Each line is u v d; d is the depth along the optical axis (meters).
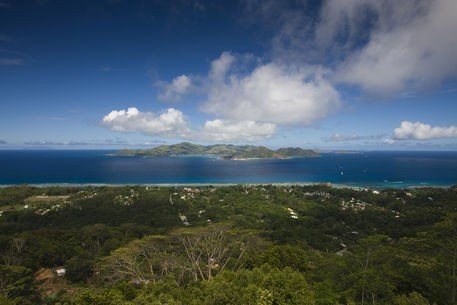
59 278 35.19
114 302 18.34
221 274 21.66
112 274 28.67
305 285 17.70
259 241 36.88
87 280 34.47
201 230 30.77
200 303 17.36
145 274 26.83
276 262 26.75
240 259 31.38
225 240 32.69
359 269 21.02
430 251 25.05
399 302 16.56
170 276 25.78
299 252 28.47
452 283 19.06
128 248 28.64
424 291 19.72
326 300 18.28
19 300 26.83
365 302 18.78
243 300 16.52
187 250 29.94
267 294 16.05
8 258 37.09
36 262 37.75
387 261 22.23
